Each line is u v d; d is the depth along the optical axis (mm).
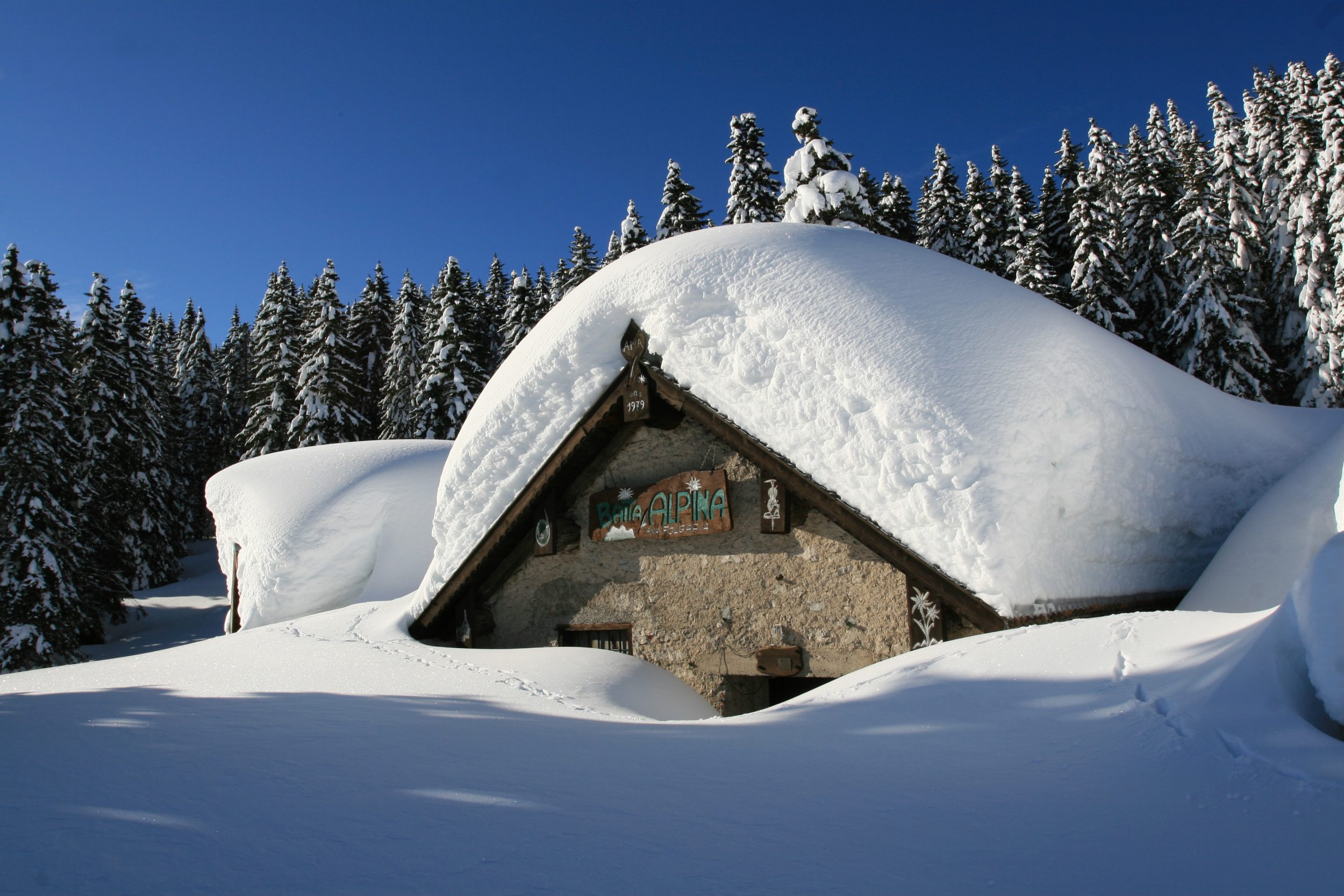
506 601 9930
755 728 4648
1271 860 2482
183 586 33750
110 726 4492
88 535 25516
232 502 15969
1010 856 2607
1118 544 7344
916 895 2307
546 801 3078
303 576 14070
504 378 9742
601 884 2314
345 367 38938
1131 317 28141
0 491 21562
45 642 20609
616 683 7109
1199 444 8383
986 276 9031
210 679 7211
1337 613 3377
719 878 2391
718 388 7965
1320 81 28781
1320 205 28047
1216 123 35688
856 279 8031
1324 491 6918
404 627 10148
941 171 37250
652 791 3271
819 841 2734
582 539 9461
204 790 3137
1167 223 31594
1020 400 7074
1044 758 3568
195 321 49969
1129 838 2713
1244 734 3252
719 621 8398
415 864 2418
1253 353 26156
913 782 3430
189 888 2195
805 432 7422
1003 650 5012
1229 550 7402
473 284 53156
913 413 6949
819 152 23203
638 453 9188
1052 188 40906
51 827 2662
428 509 14734
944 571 6621
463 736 4371
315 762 3627
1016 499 6609
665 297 8273
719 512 8375
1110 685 4180
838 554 7805
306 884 2244
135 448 33156
